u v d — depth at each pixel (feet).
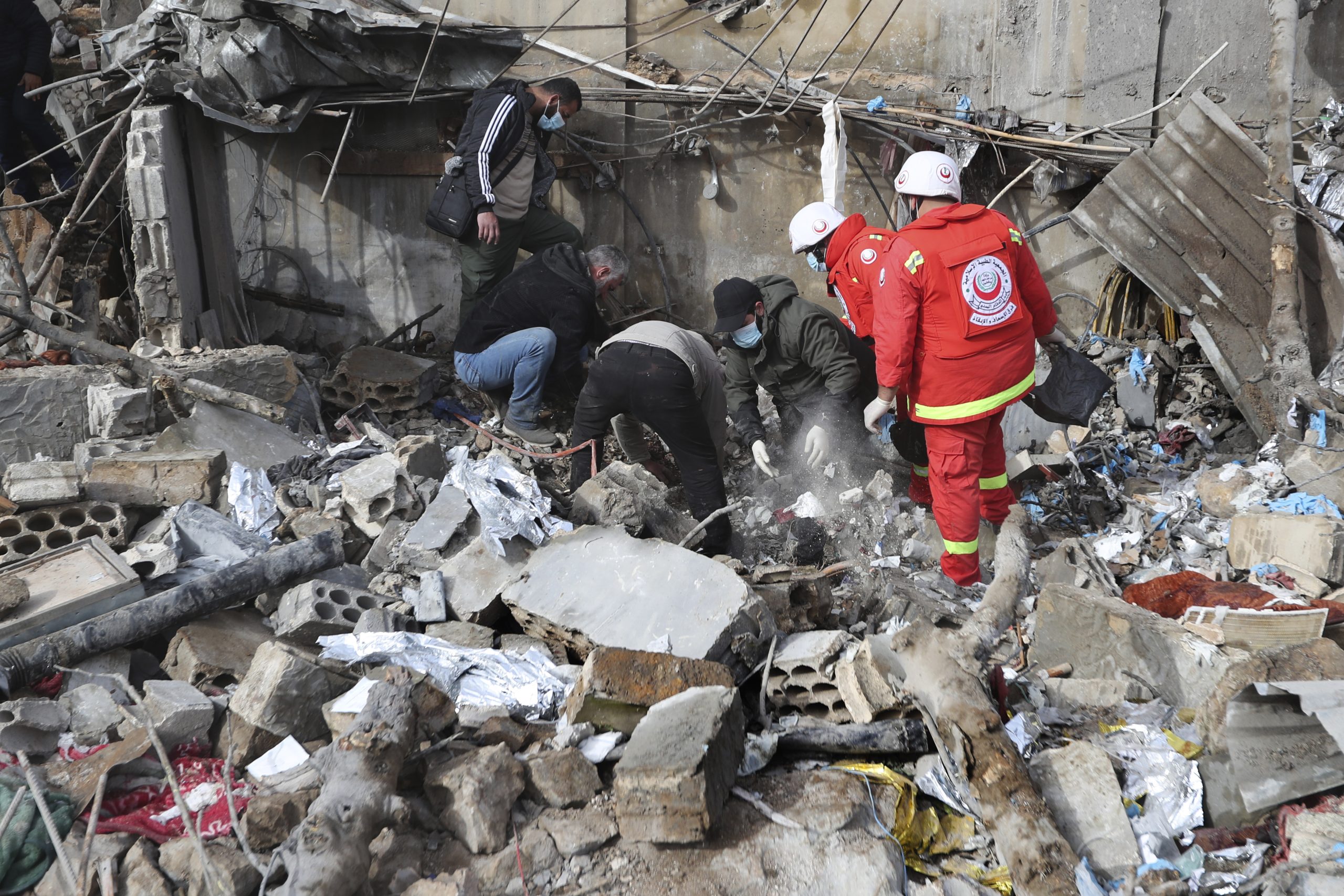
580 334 16.24
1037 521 14.69
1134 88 19.20
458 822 7.88
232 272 19.45
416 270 20.38
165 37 16.80
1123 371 18.49
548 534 11.84
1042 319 12.19
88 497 12.52
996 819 7.64
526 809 8.21
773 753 8.90
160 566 11.19
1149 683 9.98
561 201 20.24
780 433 17.03
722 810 8.07
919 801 8.57
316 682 9.19
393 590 11.48
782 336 14.01
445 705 8.86
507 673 9.81
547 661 10.09
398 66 17.63
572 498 14.24
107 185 16.49
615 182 19.84
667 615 10.15
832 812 8.09
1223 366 17.22
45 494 12.05
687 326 20.68
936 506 12.10
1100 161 18.53
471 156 16.49
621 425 15.16
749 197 19.99
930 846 8.21
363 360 18.21
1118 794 8.12
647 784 7.70
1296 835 7.58
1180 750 8.91
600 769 8.68
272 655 9.11
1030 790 7.70
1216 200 17.04
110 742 8.92
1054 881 7.17
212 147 18.67
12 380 13.89
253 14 16.44
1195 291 17.47
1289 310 16.16
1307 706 7.84
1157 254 17.67
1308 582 11.62
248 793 8.38
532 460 16.38
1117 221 17.89
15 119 20.93
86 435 14.44
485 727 8.85
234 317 19.08
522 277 16.24
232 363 15.49
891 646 8.97
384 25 16.85
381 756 7.82
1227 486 14.39
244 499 12.94
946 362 11.27
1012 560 10.17
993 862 8.02
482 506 11.93
